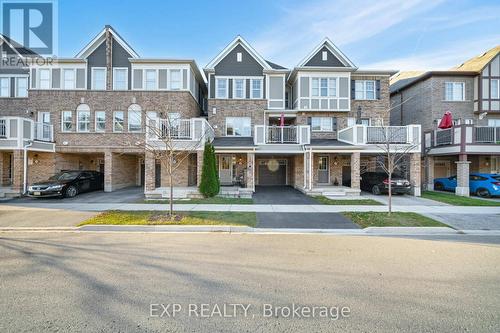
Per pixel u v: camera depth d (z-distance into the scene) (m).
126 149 17.52
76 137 17.59
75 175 15.52
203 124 15.03
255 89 19.67
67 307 3.43
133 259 5.24
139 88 18.45
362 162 19.70
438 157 19.44
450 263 5.11
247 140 18.02
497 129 15.83
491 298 3.74
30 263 5.00
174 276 4.43
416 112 21.25
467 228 8.05
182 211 10.11
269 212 10.14
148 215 9.27
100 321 3.13
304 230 7.82
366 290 3.97
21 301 3.58
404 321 3.17
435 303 3.60
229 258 5.34
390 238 7.03
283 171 20.95
